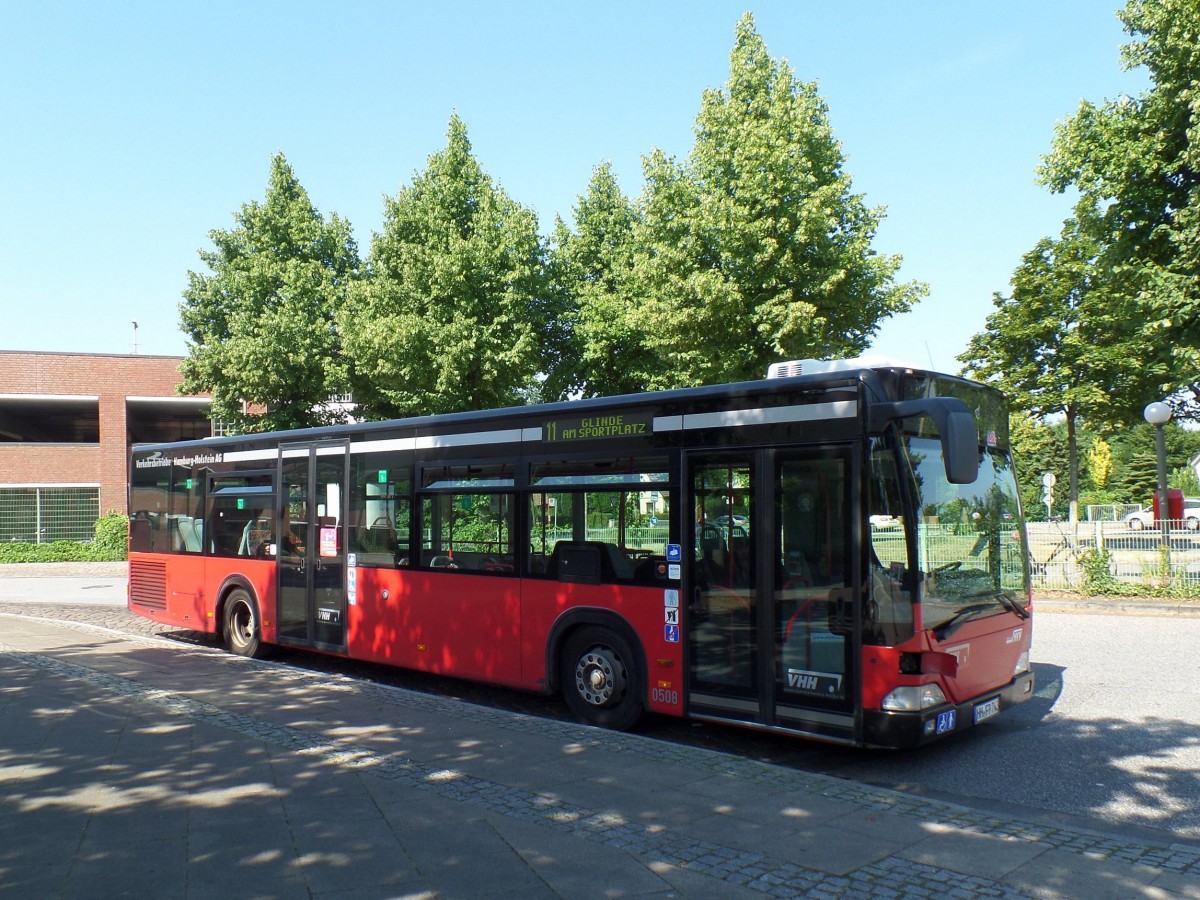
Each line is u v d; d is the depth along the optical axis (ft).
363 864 14.90
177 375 123.95
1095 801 19.70
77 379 119.75
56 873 14.56
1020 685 24.25
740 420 23.59
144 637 44.75
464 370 79.36
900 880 14.34
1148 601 49.01
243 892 13.83
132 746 22.34
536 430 28.43
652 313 65.36
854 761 23.20
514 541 28.66
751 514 23.18
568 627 27.12
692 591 24.22
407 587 31.89
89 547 111.65
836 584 21.44
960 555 22.54
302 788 18.95
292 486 37.35
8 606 64.23
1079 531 53.98
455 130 87.66
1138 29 50.42
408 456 32.32
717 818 17.19
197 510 42.73
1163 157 49.70
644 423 25.63
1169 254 51.08
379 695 28.89
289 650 42.65
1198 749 23.45
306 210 98.48
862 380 21.45
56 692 29.12
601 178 96.32
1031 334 85.71
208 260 97.91
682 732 26.50
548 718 27.86
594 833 16.35
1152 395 80.69
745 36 65.62
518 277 81.10
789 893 13.84
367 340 82.43
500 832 16.38
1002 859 15.24
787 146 61.26
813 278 61.52
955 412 19.92
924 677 20.52
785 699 22.17
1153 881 14.34
